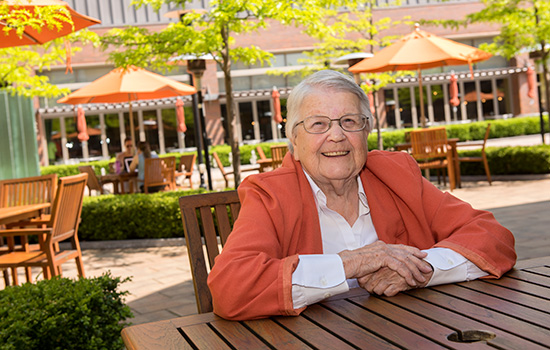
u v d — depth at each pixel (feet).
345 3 36.50
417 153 28.78
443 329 3.72
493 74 83.51
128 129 79.66
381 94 83.92
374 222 6.00
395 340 3.58
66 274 18.06
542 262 5.38
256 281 4.48
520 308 4.03
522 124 77.97
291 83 82.64
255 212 5.42
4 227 14.51
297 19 21.63
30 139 37.42
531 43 35.81
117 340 8.92
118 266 18.71
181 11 25.08
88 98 34.58
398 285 4.76
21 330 7.47
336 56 50.70
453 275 4.96
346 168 5.73
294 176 5.83
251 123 82.58
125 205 22.44
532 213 21.18
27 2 13.56
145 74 31.42
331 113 5.70
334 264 4.74
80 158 78.43
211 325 4.37
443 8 85.30
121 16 79.61
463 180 34.73
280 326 4.19
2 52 28.19
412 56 28.32
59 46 28.66
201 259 5.90
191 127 80.43
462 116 86.33
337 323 4.09
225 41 23.11
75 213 14.34
